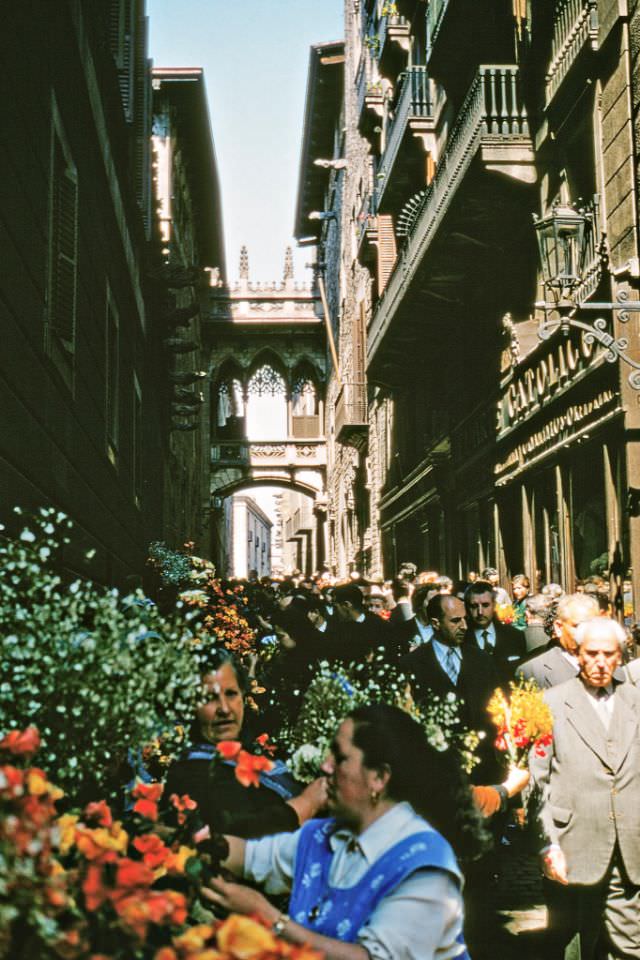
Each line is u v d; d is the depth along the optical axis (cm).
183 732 391
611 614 1287
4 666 321
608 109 1373
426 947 267
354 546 4691
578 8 1466
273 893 313
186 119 3834
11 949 200
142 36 2008
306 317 5784
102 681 322
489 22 1956
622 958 512
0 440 670
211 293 5778
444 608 729
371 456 4134
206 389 5762
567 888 519
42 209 869
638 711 522
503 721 512
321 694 495
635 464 1280
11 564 349
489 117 1758
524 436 1834
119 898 216
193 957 203
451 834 297
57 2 936
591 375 1421
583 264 1466
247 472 5784
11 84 720
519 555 1944
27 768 265
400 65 2945
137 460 1972
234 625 1176
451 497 2575
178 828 300
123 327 1673
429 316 2547
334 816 302
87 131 1162
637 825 511
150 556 2039
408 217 2566
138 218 1852
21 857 202
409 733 294
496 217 1911
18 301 751
